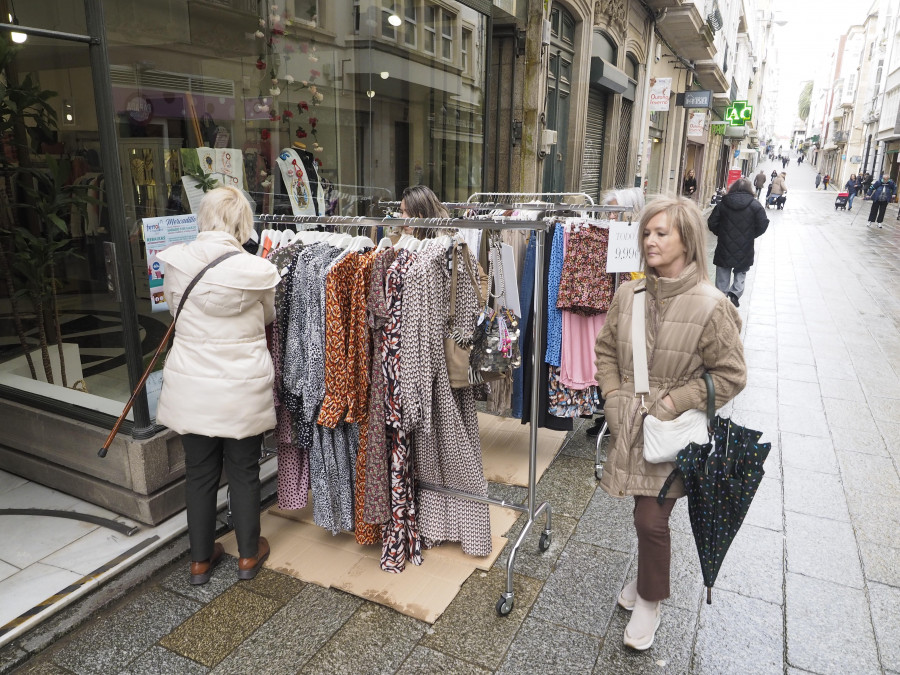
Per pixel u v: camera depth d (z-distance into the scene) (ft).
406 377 7.63
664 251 6.28
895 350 19.65
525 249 11.25
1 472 11.00
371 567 8.73
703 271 6.38
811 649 7.28
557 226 10.57
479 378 8.10
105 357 9.74
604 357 7.16
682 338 6.32
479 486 8.60
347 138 17.22
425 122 19.83
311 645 7.27
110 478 9.59
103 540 9.04
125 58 10.30
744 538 9.55
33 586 8.01
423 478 8.76
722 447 6.33
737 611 7.93
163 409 7.86
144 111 10.77
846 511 10.34
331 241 8.73
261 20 13.80
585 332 10.94
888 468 11.84
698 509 6.52
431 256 7.59
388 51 17.93
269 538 9.51
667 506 6.72
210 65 12.59
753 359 18.58
